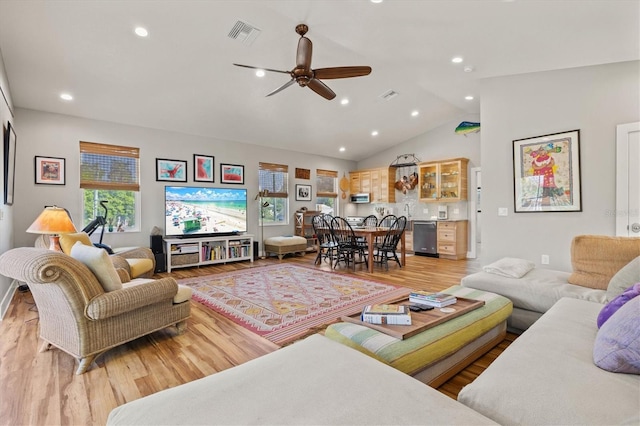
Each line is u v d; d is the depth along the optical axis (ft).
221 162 21.01
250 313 10.69
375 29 10.96
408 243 24.86
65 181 15.66
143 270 13.14
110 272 7.40
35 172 14.90
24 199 14.65
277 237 23.08
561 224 11.93
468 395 3.84
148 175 18.10
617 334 4.19
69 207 15.75
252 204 22.56
